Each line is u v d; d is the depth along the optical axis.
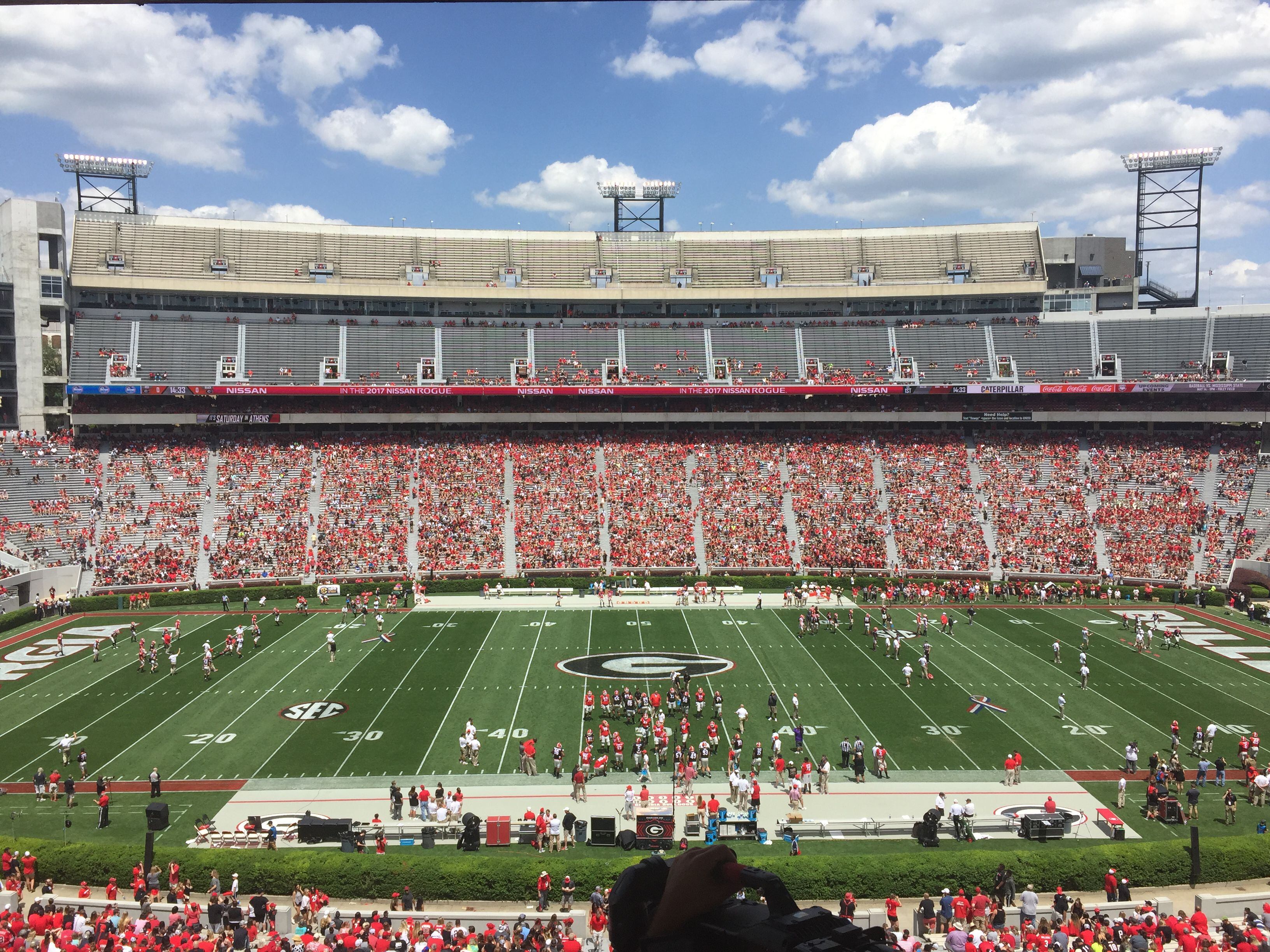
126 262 80.00
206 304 81.94
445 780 34.88
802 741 37.59
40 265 77.25
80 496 69.38
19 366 76.38
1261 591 62.12
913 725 40.31
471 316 86.50
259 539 68.06
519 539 70.19
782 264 89.88
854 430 82.94
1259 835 29.50
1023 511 72.12
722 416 82.06
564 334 85.44
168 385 76.12
